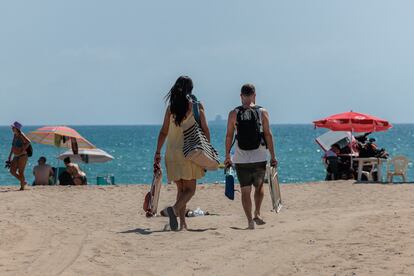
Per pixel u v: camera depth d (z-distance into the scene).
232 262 9.66
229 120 12.92
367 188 21.81
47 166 28.12
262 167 12.90
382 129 28.00
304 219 13.91
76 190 22.53
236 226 13.57
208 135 12.59
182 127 12.41
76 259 10.22
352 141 28.42
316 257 9.62
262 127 12.86
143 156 88.56
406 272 8.38
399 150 104.00
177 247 11.05
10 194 21.38
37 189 23.25
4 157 85.62
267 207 18.08
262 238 11.38
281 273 8.86
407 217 12.95
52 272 9.38
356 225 12.18
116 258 10.35
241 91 12.93
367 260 9.18
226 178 13.12
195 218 15.05
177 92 12.35
